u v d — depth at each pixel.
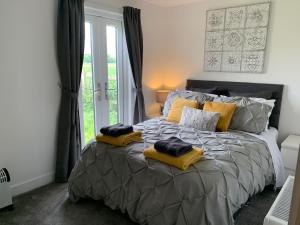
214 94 3.57
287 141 2.90
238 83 3.58
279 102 3.23
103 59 3.53
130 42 3.70
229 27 3.56
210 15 3.72
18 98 2.53
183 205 1.71
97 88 3.50
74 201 2.43
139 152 2.15
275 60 3.26
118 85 3.83
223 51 3.68
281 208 1.58
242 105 2.98
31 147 2.70
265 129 2.95
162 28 4.34
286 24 3.11
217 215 1.68
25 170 2.68
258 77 3.44
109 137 2.35
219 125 2.90
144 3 3.92
